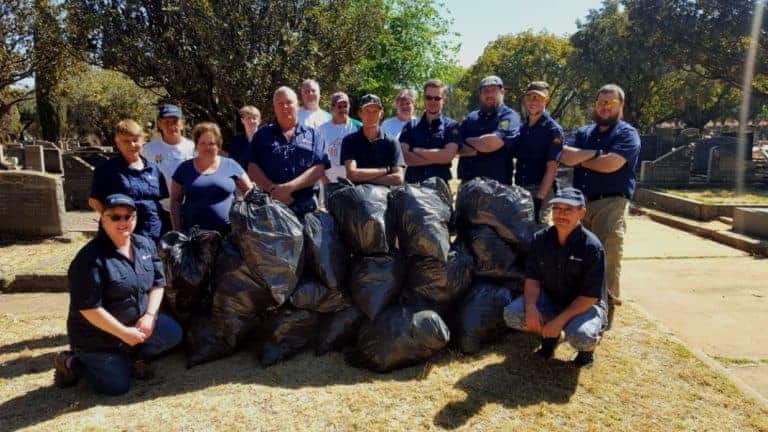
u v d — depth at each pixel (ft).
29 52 55.42
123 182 12.42
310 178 13.74
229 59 30.78
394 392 10.56
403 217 12.39
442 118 15.43
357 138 13.91
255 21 31.91
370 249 12.19
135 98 93.50
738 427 9.56
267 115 33.99
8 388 11.02
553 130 14.65
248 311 11.94
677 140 59.52
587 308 11.34
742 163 45.01
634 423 9.65
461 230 13.83
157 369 11.76
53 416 9.77
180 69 31.50
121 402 10.32
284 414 9.79
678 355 12.37
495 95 15.06
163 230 13.89
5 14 52.54
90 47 32.27
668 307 16.61
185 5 29.78
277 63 32.04
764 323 15.23
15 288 18.25
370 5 36.81
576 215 10.91
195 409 9.93
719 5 60.39
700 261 22.48
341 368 11.57
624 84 92.99
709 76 69.51
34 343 13.50
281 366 11.66
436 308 12.51
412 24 60.64
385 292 12.00
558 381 11.08
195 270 11.88
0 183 25.12
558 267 11.39
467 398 10.37
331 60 35.60
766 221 25.03
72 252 22.88
